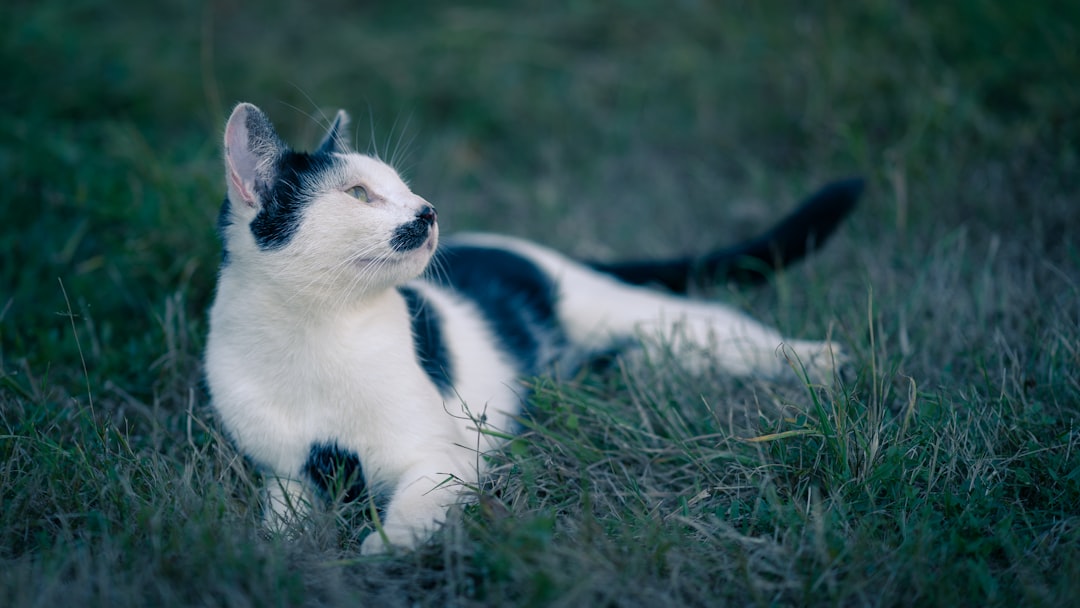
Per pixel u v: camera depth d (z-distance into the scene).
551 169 6.45
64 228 4.94
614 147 6.66
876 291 4.59
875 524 3.00
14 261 4.81
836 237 5.19
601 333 4.42
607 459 3.51
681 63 6.91
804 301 4.78
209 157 5.39
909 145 5.54
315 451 3.36
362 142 6.43
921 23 6.36
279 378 3.32
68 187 5.09
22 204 5.16
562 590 2.62
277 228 3.27
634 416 3.88
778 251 4.72
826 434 3.29
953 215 5.14
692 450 3.55
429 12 7.86
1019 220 4.97
